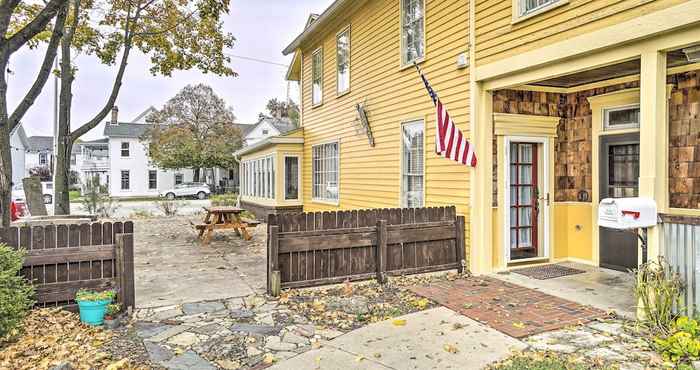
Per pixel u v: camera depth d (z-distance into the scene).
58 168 11.61
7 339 3.86
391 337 4.18
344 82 11.41
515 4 5.86
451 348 3.87
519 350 3.77
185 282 6.46
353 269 6.17
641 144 4.37
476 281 6.14
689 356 3.45
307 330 4.40
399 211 6.44
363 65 10.22
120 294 4.84
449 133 6.36
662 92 4.32
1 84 5.59
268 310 5.05
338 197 11.66
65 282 4.72
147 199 33.19
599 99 6.59
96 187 18.61
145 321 4.68
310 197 13.73
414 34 8.33
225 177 40.03
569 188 7.23
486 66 6.34
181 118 34.38
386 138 9.26
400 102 8.71
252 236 11.95
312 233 5.90
